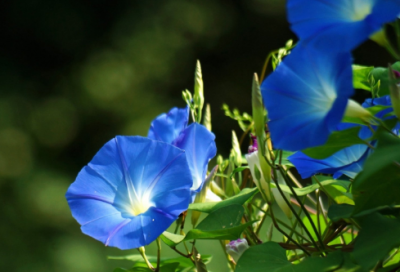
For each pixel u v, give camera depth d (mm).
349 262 883
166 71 5543
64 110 5234
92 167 961
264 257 909
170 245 964
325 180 955
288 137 885
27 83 5293
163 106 5426
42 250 4473
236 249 953
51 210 4711
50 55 5438
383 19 854
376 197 886
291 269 889
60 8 5418
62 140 5203
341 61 868
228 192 1020
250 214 995
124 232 944
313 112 887
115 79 5273
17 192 4707
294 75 896
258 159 956
